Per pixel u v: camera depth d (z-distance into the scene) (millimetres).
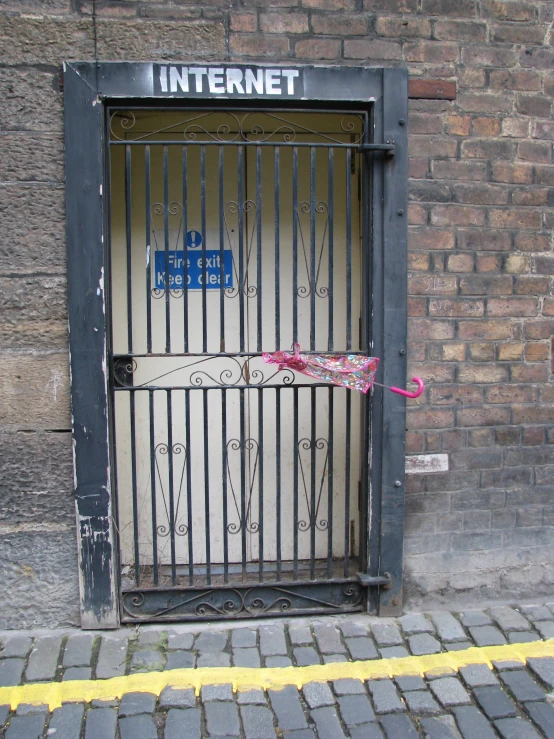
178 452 3182
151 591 3096
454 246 3084
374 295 3021
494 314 3154
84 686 2637
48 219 2854
